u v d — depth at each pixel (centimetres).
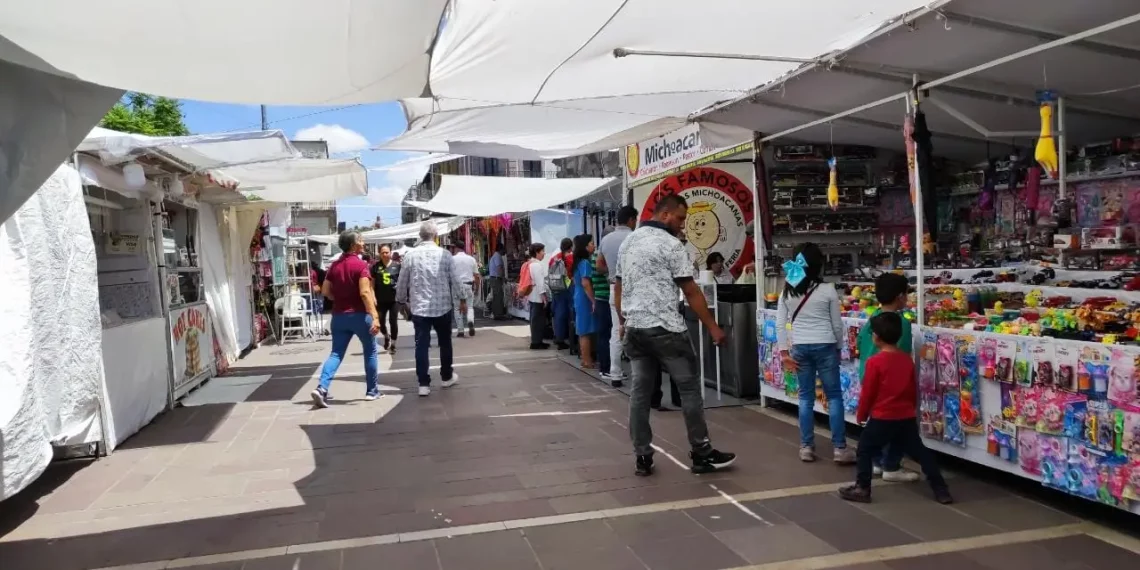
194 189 929
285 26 289
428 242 826
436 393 823
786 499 439
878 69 513
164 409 748
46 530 422
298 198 1061
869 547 363
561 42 421
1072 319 425
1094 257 634
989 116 613
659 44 454
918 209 499
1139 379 348
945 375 468
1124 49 455
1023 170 682
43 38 293
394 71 350
